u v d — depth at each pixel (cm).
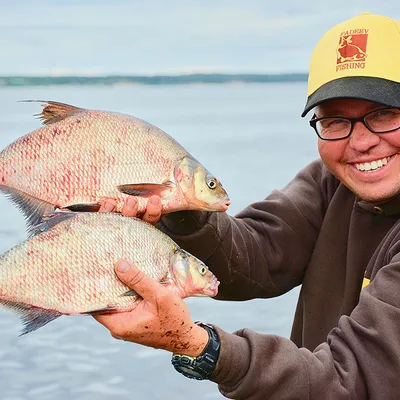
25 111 3825
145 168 318
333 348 306
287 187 429
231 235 385
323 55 351
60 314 296
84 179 311
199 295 318
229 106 6209
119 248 301
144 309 289
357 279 372
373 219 372
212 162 1961
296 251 412
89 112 316
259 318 848
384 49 341
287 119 4184
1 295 298
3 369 711
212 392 680
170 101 7206
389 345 293
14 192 312
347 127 348
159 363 742
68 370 718
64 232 298
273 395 293
